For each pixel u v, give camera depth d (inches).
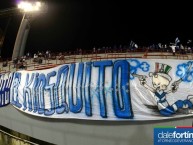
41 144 732.7
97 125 632.4
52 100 701.9
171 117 574.6
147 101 587.5
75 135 664.4
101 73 632.4
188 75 581.9
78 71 665.6
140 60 606.9
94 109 631.2
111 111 612.4
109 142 617.9
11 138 823.7
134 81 599.5
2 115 879.1
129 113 595.8
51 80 711.7
